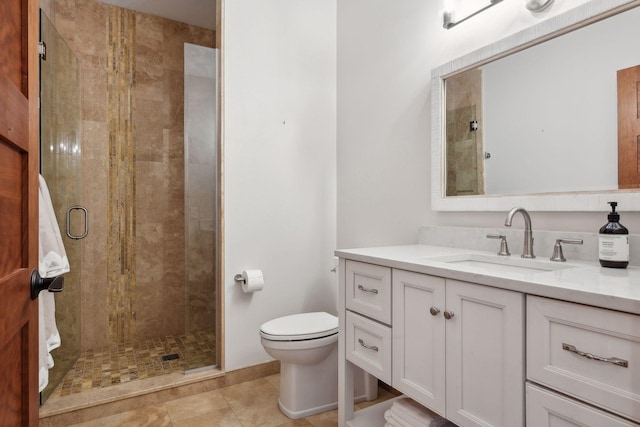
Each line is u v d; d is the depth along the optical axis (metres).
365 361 1.53
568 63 1.36
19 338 0.77
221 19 2.31
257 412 1.98
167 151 3.18
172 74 3.20
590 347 0.81
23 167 0.80
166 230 3.17
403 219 2.12
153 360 2.62
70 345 2.38
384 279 1.43
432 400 1.20
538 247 1.43
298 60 2.58
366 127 2.41
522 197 1.49
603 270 1.08
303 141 2.60
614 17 1.24
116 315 2.97
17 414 0.75
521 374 0.94
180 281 3.22
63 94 2.27
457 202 1.75
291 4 2.56
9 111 0.69
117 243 2.98
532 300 0.92
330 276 2.71
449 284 1.15
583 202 1.30
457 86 1.78
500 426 0.99
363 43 2.44
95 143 2.90
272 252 2.48
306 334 1.86
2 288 0.65
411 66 2.06
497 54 1.58
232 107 2.35
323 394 2.00
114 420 1.90
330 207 2.71
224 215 2.31
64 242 2.27
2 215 0.68
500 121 1.59
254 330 2.40
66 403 1.91
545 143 1.43
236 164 2.36
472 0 1.70
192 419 1.91
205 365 2.38
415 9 2.03
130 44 3.03
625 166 1.20
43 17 1.97
